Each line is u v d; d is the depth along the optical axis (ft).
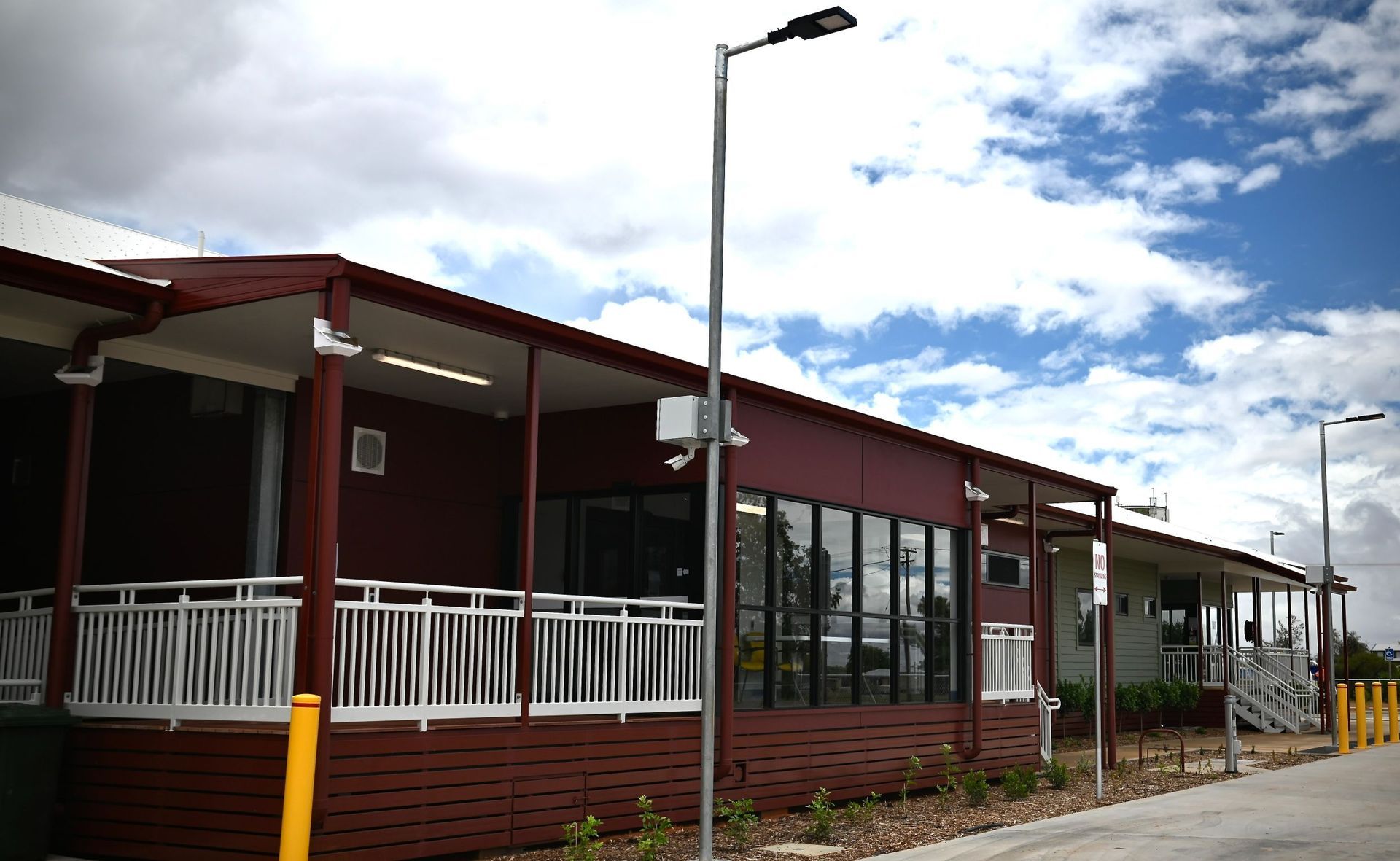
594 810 37.52
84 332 35.58
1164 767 63.16
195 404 42.27
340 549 44.27
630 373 41.22
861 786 48.65
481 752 34.06
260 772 29.89
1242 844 36.11
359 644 44.68
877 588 51.70
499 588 50.01
